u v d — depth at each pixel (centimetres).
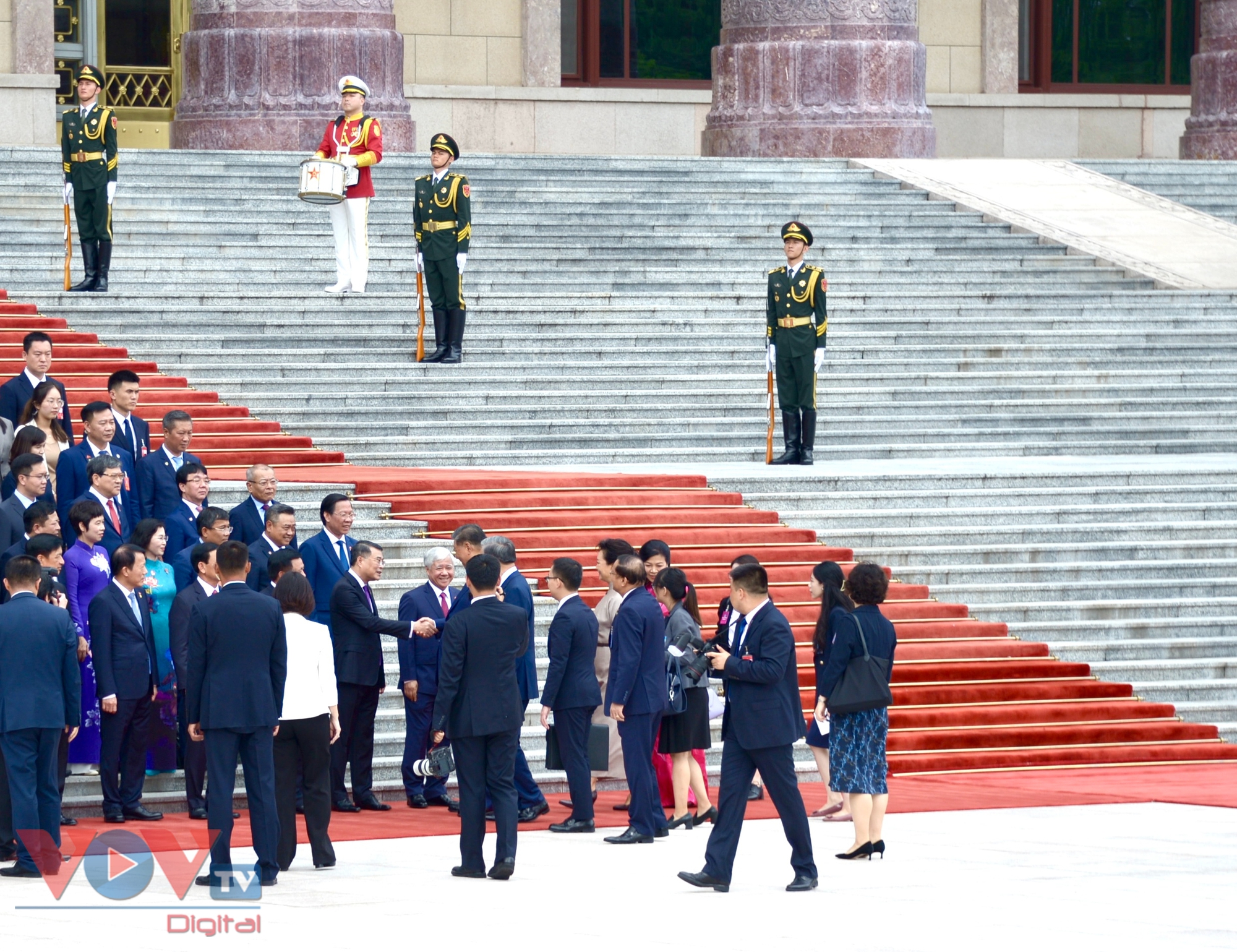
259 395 5009
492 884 2652
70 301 5262
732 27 8219
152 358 5078
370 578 3316
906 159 7912
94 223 5381
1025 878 2673
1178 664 4325
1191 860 2816
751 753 2617
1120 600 4506
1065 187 7669
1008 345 5981
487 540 3362
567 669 3089
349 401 5084
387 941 2230
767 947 2195
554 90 9288
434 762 2730
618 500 4450
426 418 5097
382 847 2991
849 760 2862
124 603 3169
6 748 2695
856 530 4538
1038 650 4278
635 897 2545
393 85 7562
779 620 2639
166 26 8781
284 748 2778
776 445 5291
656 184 6925
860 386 5672
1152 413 5769
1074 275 6606
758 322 5912
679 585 3238
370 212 6334
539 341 5631
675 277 6188
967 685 4109
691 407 5334
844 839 3078
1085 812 3322
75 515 3250
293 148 7356
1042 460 5325
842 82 8050
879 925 2330
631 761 3031
